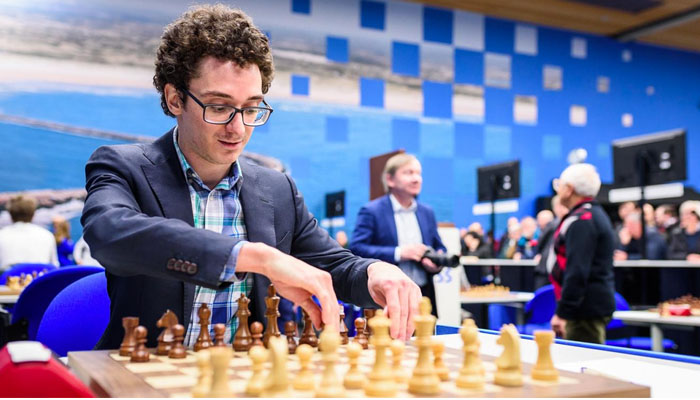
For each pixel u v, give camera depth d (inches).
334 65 310.7
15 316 93.7
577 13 343.0
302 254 59.7
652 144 220.8
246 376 33.6
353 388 31.3
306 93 304.0
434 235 148.0
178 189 52.2
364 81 316.8
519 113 354.9
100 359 38.4
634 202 293.9
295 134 301.3
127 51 269.3
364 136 315.9
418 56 330.3
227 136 49.3
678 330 171.2
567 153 366.6
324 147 307.0
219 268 38.4
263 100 53.2
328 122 308.2
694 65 406.6
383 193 175.9
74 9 261.1
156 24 274.2
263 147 294.8
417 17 330.6
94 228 42.6
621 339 165.8
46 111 255.8
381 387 29.0
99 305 66.1
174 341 40.3
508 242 316.2
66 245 237.5
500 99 350.3
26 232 180.1
